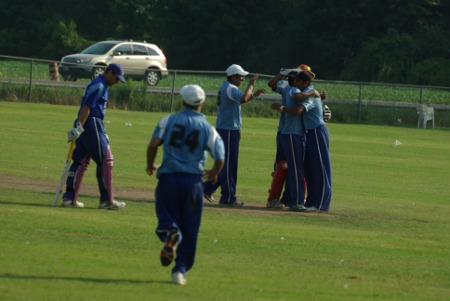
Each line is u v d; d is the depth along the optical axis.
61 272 33.72
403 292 34.47
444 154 106.94
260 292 32.66
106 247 39.25
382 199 63.62
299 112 53.84
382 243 45.19
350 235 47.06
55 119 116.62
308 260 39.59
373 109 158.62
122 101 147.00
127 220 46.47
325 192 55.53
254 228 47.09
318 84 172.75
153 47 171.50
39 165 69.31
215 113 147.00
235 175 56.00
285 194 56.41
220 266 37.06
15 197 52.06
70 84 145.00
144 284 32.62
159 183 32.31
